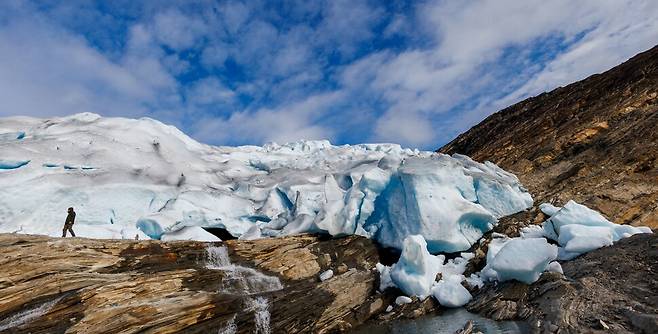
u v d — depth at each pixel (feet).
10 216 55.42
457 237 52.37
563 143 76.33
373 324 40.32
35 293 30.63
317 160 108.06
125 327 29.81
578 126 79.20
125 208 66.39
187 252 40.96
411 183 55.52
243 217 74.28
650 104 72.23
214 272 38.88
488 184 60.44
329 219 53.21
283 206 78.54
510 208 58.90
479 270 48.55
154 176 75.51
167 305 32.48
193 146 106.01
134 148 82.28
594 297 32.86
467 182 59.72
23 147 68.54
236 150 119.96
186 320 32.71
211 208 71.05
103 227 59.26
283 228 58.23
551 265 40.37
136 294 32.68
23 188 57.62
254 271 42.16
